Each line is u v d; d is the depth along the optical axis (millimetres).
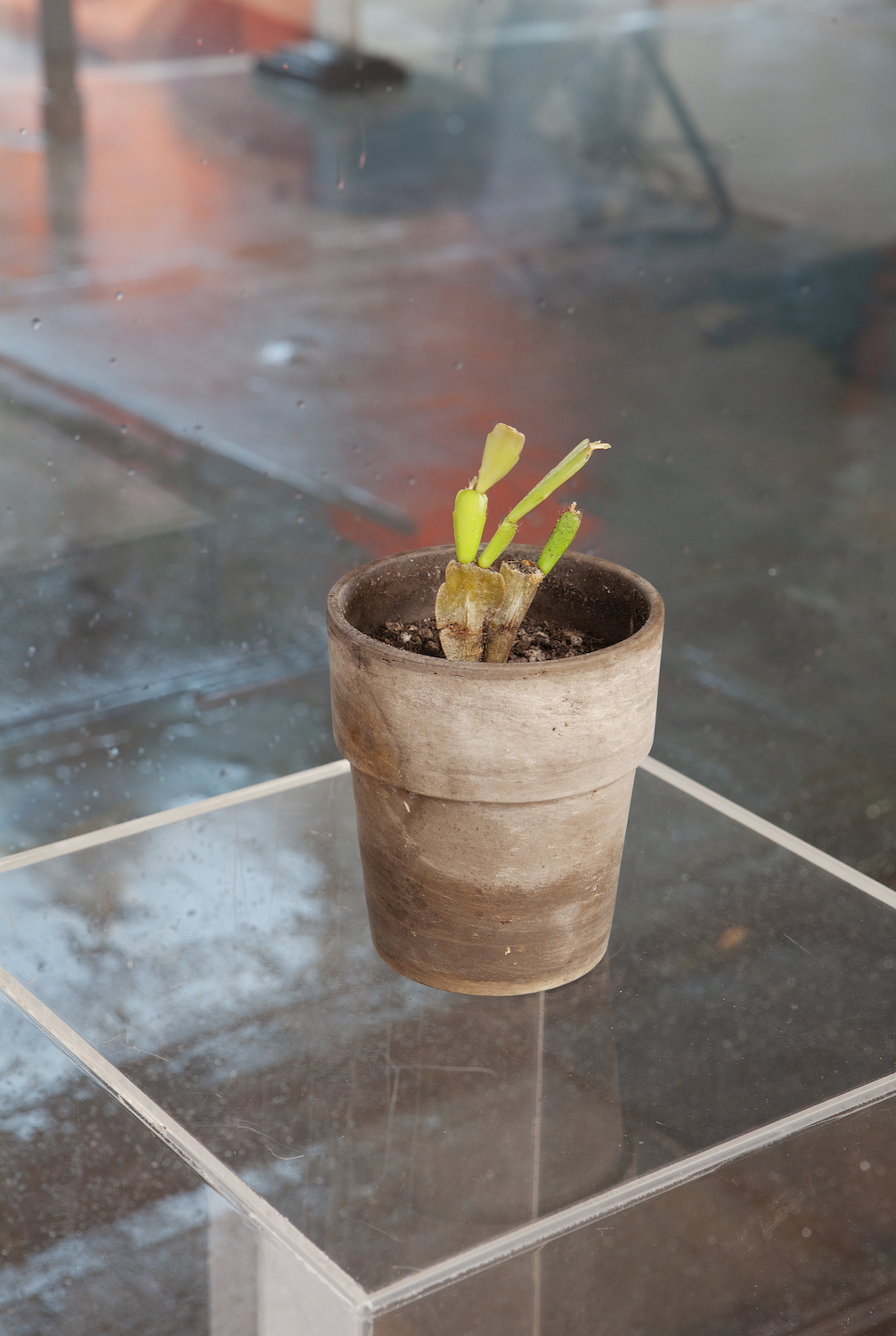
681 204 4336
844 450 3033
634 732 1106
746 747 2152
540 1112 1111
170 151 4145
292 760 2047
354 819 1311
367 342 3258
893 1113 1128
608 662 1082
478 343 3326
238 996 1172
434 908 1140
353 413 2891
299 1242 1053
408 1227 1061
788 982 1189
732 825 1316
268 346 3152
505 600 1119
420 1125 1105
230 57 4172
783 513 2781
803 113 5051
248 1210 1067
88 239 3521
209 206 3887
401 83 4699
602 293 3703
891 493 2889
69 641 2191
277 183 4082
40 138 3949
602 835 1128
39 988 1173
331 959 1196
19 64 3848
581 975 1179
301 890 1248
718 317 3635
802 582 2576
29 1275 1128
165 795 1945
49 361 2891
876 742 2180
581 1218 1068
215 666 2209
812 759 2131
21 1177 1134
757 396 3225
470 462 2760
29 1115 1134
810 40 5680
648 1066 1137
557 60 5188
